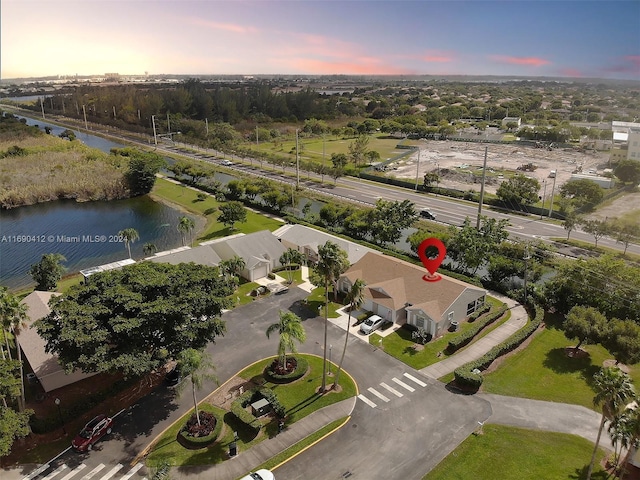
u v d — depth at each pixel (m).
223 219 99.06
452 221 106.38
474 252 71.88
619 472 37.81
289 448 40.41
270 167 171.38
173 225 107.75
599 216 99.38
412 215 91.19
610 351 50.94
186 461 38.97
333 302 67.50
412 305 60.81
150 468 38.25
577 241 92.44
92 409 45.44
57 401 42.25
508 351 55.25
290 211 116.56
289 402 46.53
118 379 49.97
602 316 52.31
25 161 149.75
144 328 42.25
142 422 43.72
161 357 44.12
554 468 38.41
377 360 53.66
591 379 50.66
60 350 41.31
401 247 93.19
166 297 45.44
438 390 48.34
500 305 67.19
